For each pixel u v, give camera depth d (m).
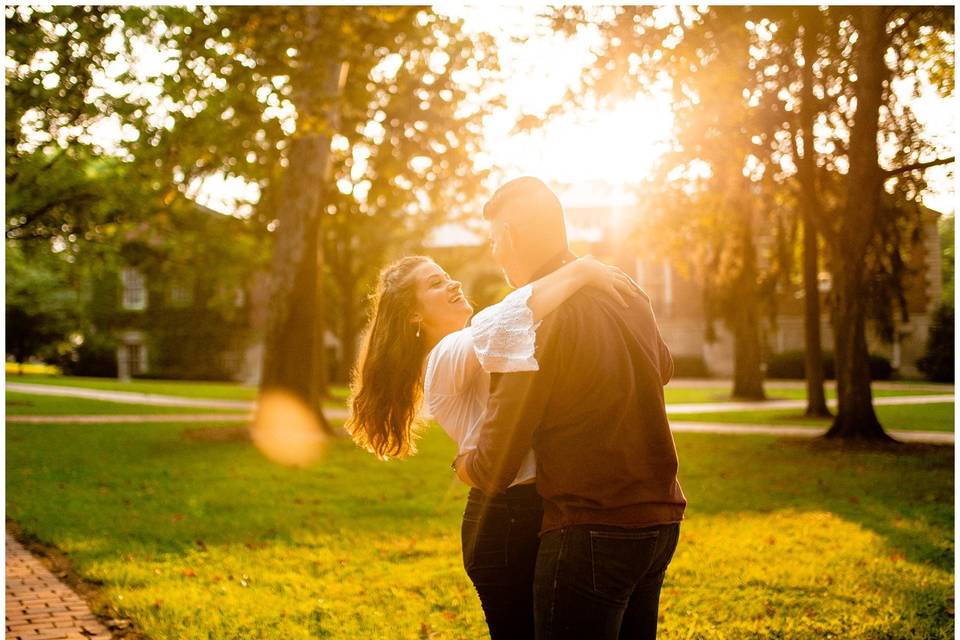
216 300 25.48
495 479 2.13
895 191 14.23
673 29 10.20
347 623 4.68
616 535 2.07
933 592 5.23
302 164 15.30
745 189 16.09
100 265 21.45
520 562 2.34
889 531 7.25
